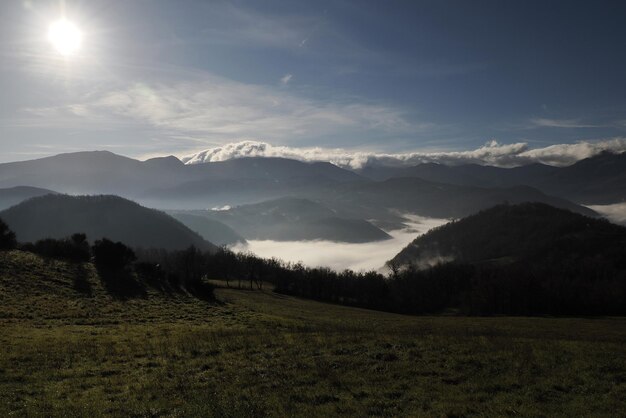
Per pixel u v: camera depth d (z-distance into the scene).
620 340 42.56
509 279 150.38
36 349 26.00
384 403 18.61
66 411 17.12
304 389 20.12
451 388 20.58
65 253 63.91
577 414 17.64
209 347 27.62
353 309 101.31
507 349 27.66
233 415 16.98
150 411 17.31
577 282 164.50
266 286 133.50
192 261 112.44
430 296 159.12
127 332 33.50
